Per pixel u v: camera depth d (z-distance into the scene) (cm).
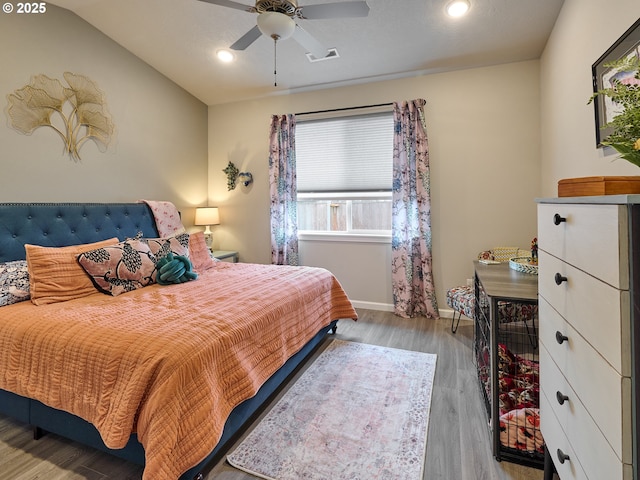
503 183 323
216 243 450
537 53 299
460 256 341
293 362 222
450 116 337
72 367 143
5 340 163
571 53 217
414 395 203
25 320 167
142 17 284
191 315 171
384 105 362
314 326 247
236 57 334
